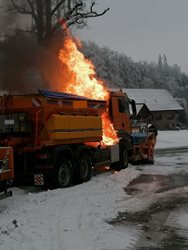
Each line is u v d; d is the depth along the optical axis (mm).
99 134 15156
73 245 7160
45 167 12414
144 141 19000
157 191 12102
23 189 12781
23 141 12680
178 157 22344
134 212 9594
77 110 13992
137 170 16625
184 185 13094
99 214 9312
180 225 8523
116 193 11750
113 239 7543
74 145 13812
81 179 13734
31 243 7207
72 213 9344
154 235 7852
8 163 10031
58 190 12141
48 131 12547
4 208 9898
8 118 12820
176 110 80562
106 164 15789
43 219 8773
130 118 18375
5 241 7281
